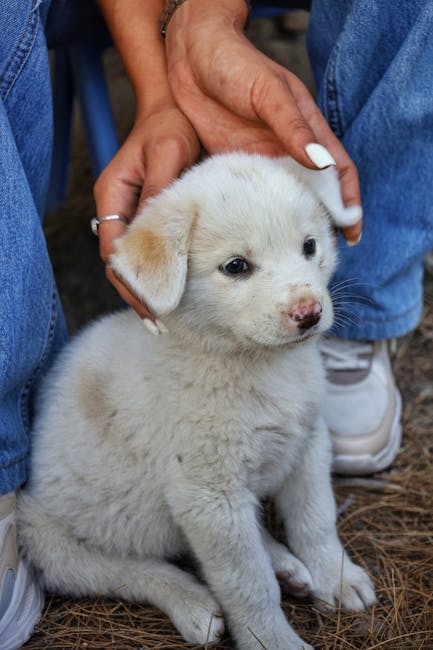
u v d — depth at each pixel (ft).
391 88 2.80
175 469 2.65
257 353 2.65
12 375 2.65
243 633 2.63
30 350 2.70
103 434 2.72
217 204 2.58
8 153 2.59
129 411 2.68
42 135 2.83
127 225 2.75
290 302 2.51
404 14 2.81
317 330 2.54
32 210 2.65
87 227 4.17
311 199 2.66
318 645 2.65
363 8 2.81
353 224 2.69
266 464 2.73
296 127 2.57
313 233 2.65
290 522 2.81
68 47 3.33
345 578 2.74
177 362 2.66
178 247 2.55
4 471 2.68
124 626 2.71
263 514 2.97
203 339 2.64
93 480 2.74
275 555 2.78
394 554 2.84
